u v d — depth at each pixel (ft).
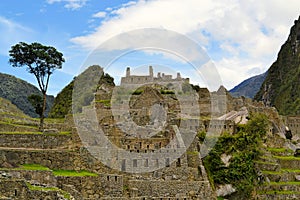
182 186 230.27
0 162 186.39
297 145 439.63
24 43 270.26
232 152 306.55
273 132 417.28
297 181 337.11
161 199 222.07
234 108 388.98
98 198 197.88
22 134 217.97
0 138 215.31
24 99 431.43
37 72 273.54
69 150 213.87
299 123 577.02
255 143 328.49
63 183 191.52
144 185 221.46
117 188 206.49
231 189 289.12
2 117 293.23
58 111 364.99
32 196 155.02
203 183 237.04
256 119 359.87
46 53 272.10
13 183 152.56
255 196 296.92
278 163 339.98
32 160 199.00
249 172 298.15
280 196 305.12
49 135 220.84
